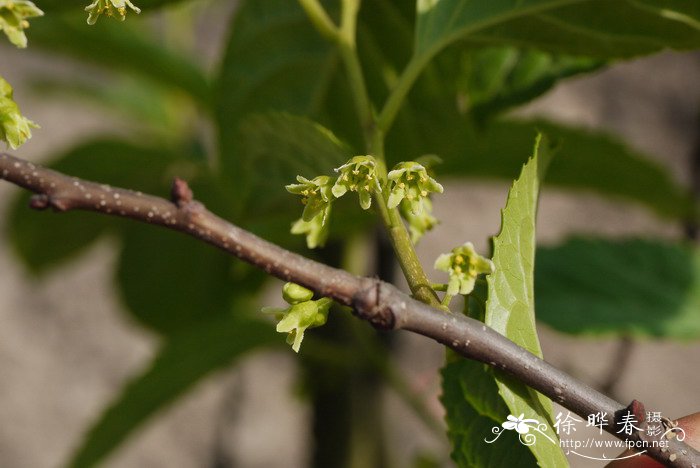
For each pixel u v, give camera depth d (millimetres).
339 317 711
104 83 1353
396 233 465
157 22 1029
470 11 520
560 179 728
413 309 448
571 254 723
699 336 670
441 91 568
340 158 502
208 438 1419
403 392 715
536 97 568
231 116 590
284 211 538
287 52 584
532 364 453
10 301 1423
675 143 1523
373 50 579
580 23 521
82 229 859
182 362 676
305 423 1434
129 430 708
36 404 1398
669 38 520
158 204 449
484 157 679
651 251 730
